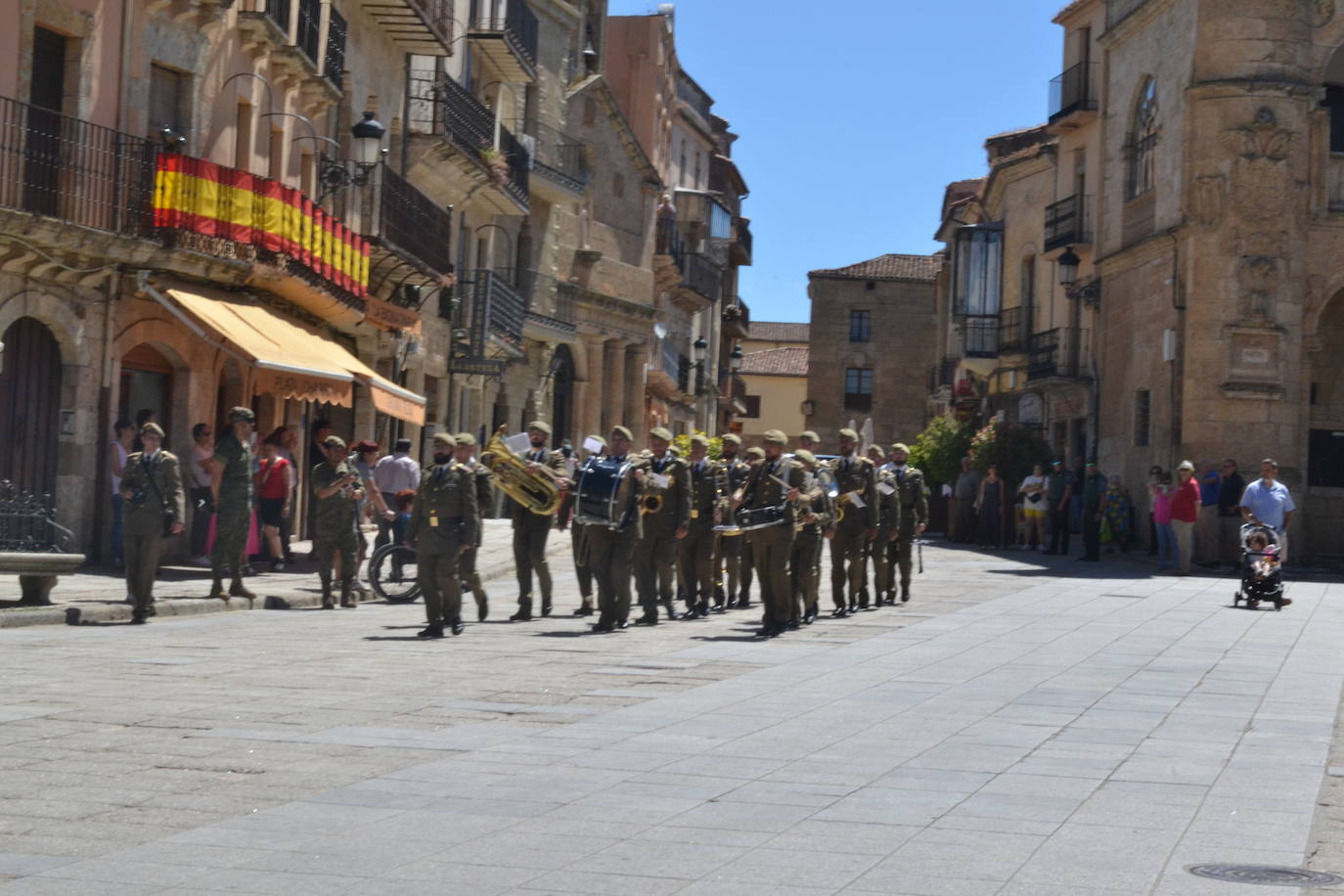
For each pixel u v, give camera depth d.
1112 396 42.78
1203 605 22.73
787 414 108.69
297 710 11.18
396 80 35.81
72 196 22.02
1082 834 7.59
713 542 19.89
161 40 24.34
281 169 29.02
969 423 49.12
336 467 20.33
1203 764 9.52
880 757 9.63
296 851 7.16
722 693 12.48
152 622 17.53
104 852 7.14
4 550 18.31
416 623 18.38
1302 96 35.91
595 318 55.97
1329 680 13.99
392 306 32.34
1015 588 25.28
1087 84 45.75
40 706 11.06
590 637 17.17
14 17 21.22
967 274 54.41
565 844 7.32
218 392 27.41
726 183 88.19
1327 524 37.50
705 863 6.99
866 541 20.28
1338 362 37.81
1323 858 7.20
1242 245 35.91
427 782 8.74
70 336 22.38
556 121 52.47
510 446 19.33
